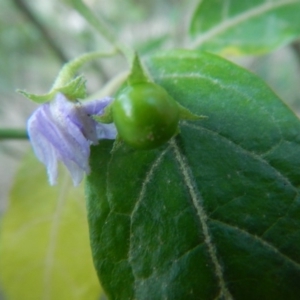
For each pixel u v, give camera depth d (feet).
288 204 0.15
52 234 0.26
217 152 0.16
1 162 0.55
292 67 0.49
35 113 0.17
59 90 0.16
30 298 0.26
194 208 0.16
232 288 0.15
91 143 0.17
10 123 0.51
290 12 0.26
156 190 0.16
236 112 0.17
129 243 0.16
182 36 0.35
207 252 0.15
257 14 0.26
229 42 0.26
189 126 0.17
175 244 0.16
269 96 0.16
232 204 0.16
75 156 0.16
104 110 0.16
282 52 0.50
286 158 0.16
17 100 0.49
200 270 0.15
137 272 0.16
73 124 0.16
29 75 0.49
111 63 0.46
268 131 0.16
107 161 0.17
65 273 0.26
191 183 0.16
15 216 0.26
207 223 0.16
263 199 0.16
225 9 0.26
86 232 0.26
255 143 0.16
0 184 0.52
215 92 0.17
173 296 0.15
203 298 0.15
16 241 0.26
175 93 0.17
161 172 0.16
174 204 0.16
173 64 0.18
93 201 0.16
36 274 0.26
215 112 0.17
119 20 0.50
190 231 0.16
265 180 0.16
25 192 0.26
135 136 0.15
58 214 0.26
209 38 0.26
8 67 0.46
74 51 0.47
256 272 0.15
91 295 0.26
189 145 0.16
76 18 0.43
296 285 0.15
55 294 0.26
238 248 0.15
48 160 0.17
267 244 0.15
